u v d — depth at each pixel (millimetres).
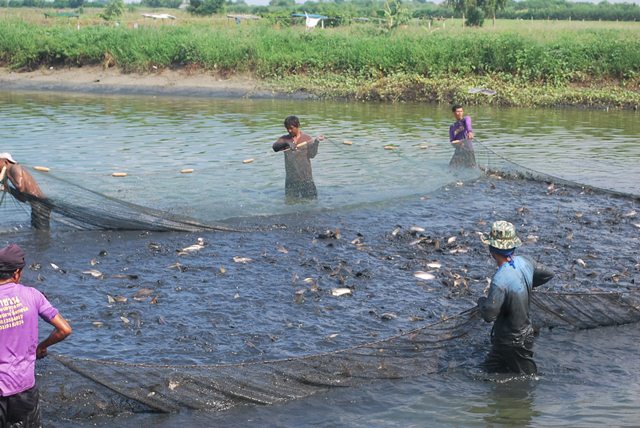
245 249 10180
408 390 6500
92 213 10844
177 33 38531
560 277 8984
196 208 11719
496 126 22328
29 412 5133
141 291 8414
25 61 36969
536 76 30859
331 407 6215
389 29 40719
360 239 10594
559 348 7285
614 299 7852
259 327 7574
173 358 6859
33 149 17297
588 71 30969
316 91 31250
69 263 9547
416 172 13898
